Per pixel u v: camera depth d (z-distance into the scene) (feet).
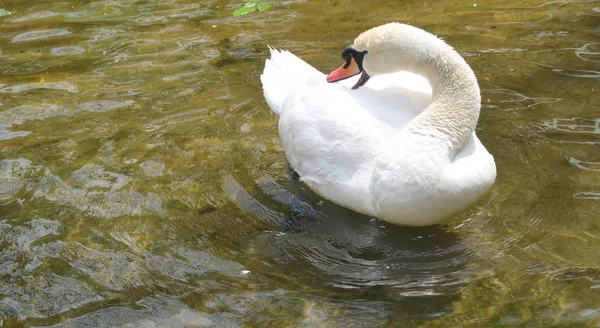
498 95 17.48
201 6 20.40
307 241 15.21
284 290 14.58
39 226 15.47
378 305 14.39
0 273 14.88
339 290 14.58
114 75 18.31
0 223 15.51
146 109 17.48
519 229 15.25
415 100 15.53
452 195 14.80
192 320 14.28
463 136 15.02
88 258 15.03
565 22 19.29
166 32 19.51
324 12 19.97
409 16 19.70
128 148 16.71
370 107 15.51
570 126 16.80
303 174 15.80
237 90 17.87
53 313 14.42
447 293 14.52
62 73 18.40
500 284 14.57
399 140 14.96
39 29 19.71
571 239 15.07
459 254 14.99
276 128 17.12
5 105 17.65
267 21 19.74
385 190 14.89
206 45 19.04
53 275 14.83
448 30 19.19
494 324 14.14
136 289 14.64
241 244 15.17
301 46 18.88
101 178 16.19
